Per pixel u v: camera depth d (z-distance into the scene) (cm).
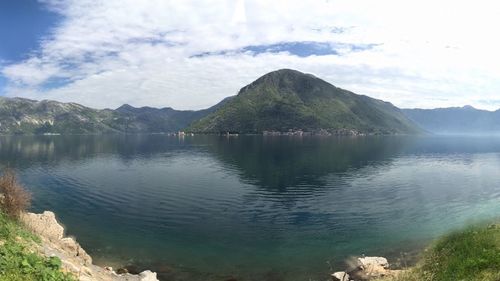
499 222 2523
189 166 12044
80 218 5250
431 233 4669
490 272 1550
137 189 7644
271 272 3497
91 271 2225
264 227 4922
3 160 13512
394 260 3728
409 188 8181
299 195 7181
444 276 1736
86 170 10781
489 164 14112
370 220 5328
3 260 1410
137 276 2725
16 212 2511
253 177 9556
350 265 3638
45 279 1402
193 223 5078
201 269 3547
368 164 13138
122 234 4538
